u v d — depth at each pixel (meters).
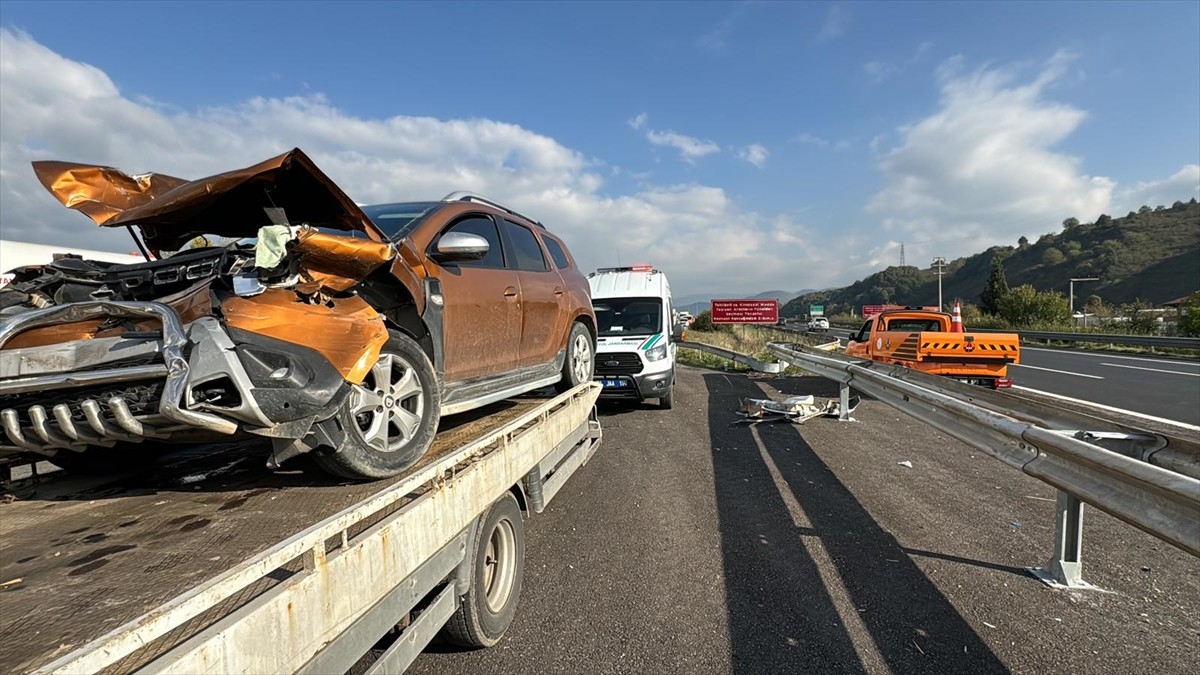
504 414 4.67
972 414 4.23
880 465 6.46
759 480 5.95
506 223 5.09
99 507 2.54
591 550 4.29
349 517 1.83
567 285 5.93
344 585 1.81
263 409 2.26
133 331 2.29
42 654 1.38
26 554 2.03
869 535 4.45
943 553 4.10
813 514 4.93
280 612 1.56
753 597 3.54
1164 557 4.00
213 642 1.35
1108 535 4.41
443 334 3.63
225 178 2.44
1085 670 2.76
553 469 4.49
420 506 2.29
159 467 3.22
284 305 2.54
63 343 2.21
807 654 2.94
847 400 9.28
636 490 5.72
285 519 2.33
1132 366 18.05
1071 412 3.69
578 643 3.08
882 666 2.83
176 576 1.83
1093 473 2.98
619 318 10.92
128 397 2.19
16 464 2.82
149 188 3.01
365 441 2.78
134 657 1.37
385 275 3.10
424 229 3.76
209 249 2.62
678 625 3.24
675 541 4.42
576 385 5.88
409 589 2.22
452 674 2.82
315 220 2.92
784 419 9.09
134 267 2.68
